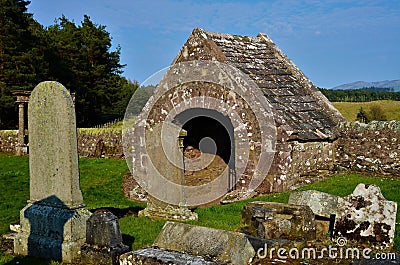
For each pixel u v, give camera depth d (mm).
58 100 6426
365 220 6352
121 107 39562
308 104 12906
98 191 12773
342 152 12867
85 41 39844
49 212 6496
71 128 6430
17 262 6223
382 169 12102
